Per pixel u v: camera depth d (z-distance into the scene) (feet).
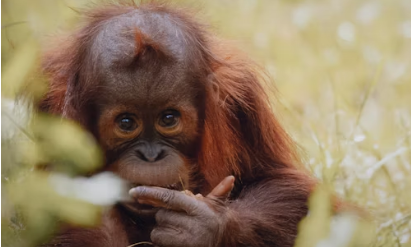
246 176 19.86
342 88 31.32
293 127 25.46
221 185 16.16
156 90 15.88
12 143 14.97
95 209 11.34
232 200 19.27
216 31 20.71
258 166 19.93
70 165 12.87
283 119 22.50
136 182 15.81
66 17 28.63
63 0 30.91
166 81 15.94
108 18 17.39
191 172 17.06
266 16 39.93
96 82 16.22
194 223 15.06
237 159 19.63
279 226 17.90
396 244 18.69
